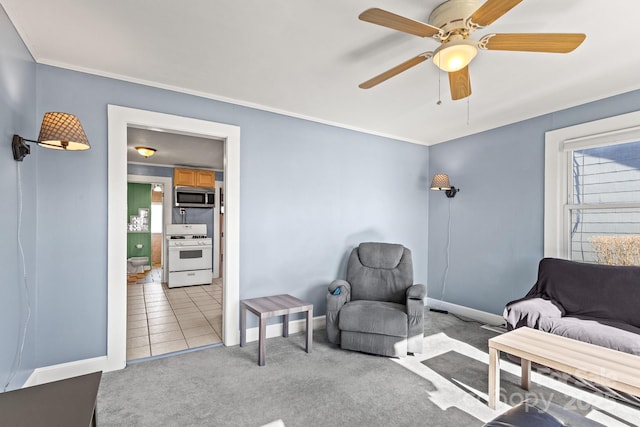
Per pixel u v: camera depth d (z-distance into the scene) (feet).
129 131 12.92
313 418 6.17
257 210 10.43
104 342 8.05
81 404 3.14
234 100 9.95
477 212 12.86
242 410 6.41
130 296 16.62
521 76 8.15
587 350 6.04
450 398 6.86
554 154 10.43
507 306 8.54
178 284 18.99
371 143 13.16
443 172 14.33
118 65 7.76
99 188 8.02
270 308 8.87
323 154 11.86
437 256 14.49
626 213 9.02
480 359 8.80
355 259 11.44
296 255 11.23
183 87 9.05
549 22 5.93
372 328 8.89
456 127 12.56
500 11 4.44
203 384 7.41
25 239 6.61
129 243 25.76
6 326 5.68
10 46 5.82
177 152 16.80
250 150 10.31
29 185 6.84
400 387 7.31
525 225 11.23
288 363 8.54
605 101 9.31
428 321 12.31
